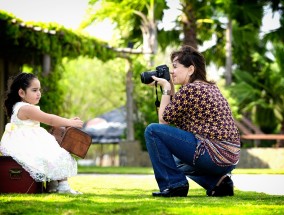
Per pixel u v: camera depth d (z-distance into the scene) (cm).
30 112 415
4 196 376
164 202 345
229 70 2128
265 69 2242
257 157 1658
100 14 1894
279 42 2253
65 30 1273
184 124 408
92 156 4766
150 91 1730
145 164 1748
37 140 416
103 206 317
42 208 307
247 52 2411
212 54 2338
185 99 402
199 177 420
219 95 408
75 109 3391
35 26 1219
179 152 398
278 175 1015
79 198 364
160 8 1950
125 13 1906
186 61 418
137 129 1761
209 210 304
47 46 1235
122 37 2033
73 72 3206
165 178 398
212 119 398
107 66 3028
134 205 323
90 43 1373
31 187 407
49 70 1274
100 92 3319
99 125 2816
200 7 2053
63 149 419
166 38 2139
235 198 396
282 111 2236
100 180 719
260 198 402
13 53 1352
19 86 428
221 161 395
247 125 2141
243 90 2114
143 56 1706
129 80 1733
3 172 405
